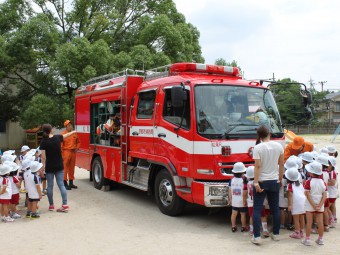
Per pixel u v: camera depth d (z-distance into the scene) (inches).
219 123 283.0
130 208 351.6
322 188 237.9
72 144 450.3
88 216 323.3
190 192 286.5
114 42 939.3
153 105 332.5
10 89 954.1
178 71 326.6
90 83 487.2
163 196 324.2
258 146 237.6
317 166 237.6
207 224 294.0
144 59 775.1
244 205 266.1
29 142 1034.7
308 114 321.4
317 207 237.1
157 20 844.6
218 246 240.2
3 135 1038.4
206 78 310.2
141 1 969.5
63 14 921.5
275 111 315.3
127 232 274.1
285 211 280.8
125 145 375.2
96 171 454.3
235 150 279.1
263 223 259.3
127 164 377.1
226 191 271.4
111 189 447.5
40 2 895.7
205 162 275.0
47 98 773.9
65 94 876.6
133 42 920.9
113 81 407.5
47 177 341.1
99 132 431.2
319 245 240.8
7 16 861.2
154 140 327.6
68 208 343.3
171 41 848.3
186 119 290.2
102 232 274.8
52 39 794.8
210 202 271.6
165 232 272.8
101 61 739.4
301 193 252.8
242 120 291.9
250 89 308.8
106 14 916.6
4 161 339.0
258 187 235.9
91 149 459.8
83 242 251.6
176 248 237.0
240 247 237.8
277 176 240.5
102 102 432.8
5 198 302.0
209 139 275.7
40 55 802.8
